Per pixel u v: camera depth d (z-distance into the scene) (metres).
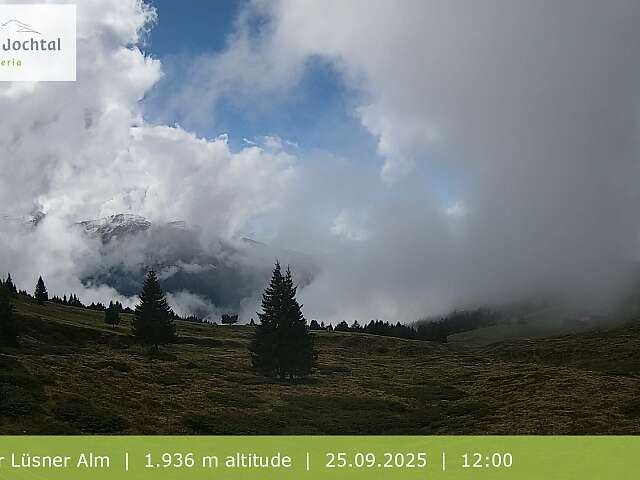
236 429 39.03
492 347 142.38
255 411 46.28
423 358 113.62
